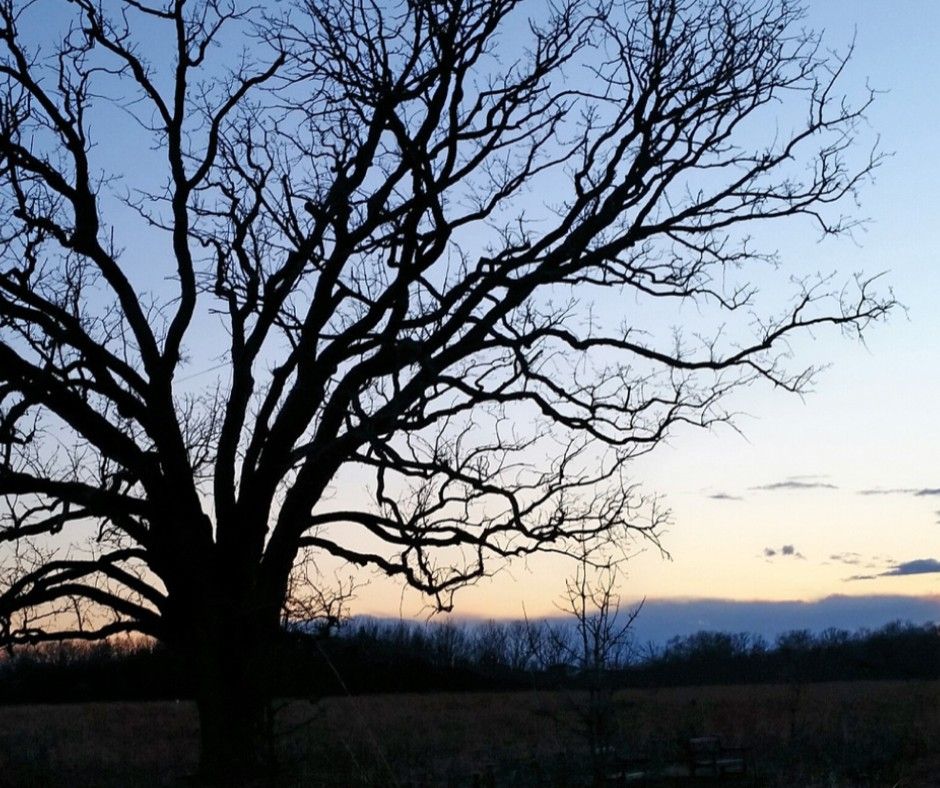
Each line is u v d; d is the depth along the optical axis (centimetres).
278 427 1873
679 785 1584
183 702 4006
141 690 3997
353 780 1274
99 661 3956
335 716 2809
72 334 1811
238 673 1719
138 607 1828
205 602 1770
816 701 3497
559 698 1313
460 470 1883
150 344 1883
